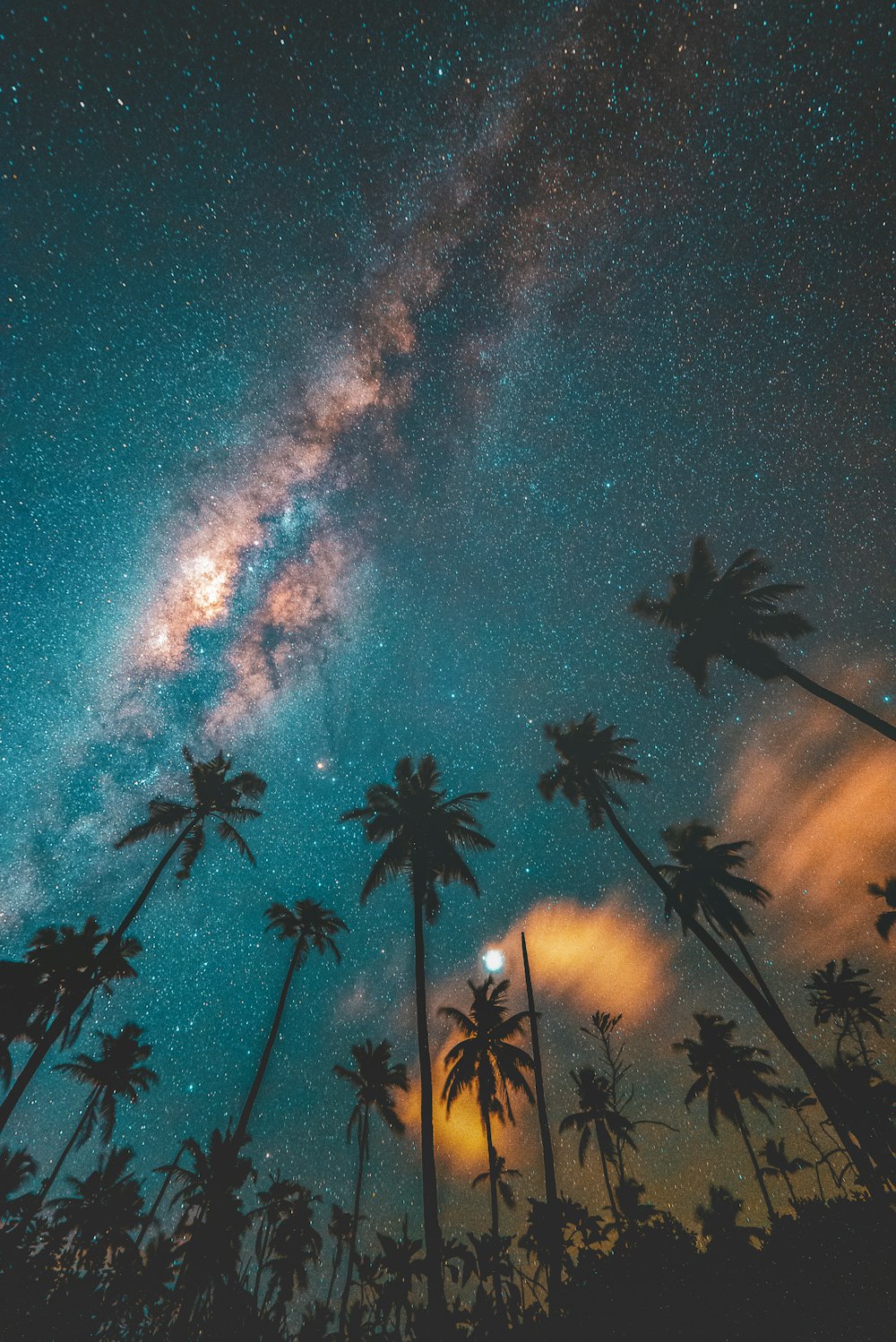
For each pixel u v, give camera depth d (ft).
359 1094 125.80
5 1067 77.87
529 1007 106.83
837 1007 107.65
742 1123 112.06
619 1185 110.22
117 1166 119.44
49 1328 59.82
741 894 100.37
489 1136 94.12
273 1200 138.10
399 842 85.30
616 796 106.93
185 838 94.02
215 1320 77.05
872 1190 62.75
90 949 81.20
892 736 83.20
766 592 96.53
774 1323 40.75
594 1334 47.73
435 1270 54.60
